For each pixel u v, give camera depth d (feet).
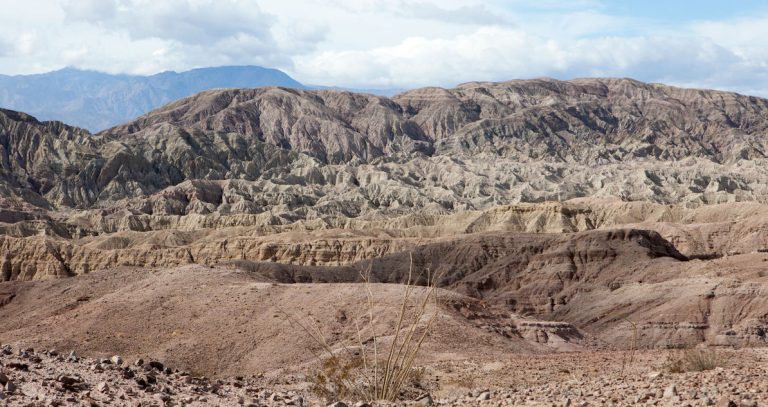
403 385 111.14
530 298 585.22
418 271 648.38
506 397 86.28
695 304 472.03
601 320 508.53
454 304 300.81
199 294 326.65
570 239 636.89
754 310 453.99
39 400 64.28
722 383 81.56
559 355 201.77
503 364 175.32
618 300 522.06
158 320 302.45
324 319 281.95
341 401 82.17
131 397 72.13
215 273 358.64
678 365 123.65
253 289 322.96
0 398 62.49
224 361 268.00
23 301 374.63
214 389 87.35
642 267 578.66
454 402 84.58
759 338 436.76
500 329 295.69
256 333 283.38
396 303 287.89
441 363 191.31
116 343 289.12
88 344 287.48
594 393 82.69
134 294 331.36
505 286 616.39
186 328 295.48
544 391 89.86
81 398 68.33
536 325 311.68
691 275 549.95
